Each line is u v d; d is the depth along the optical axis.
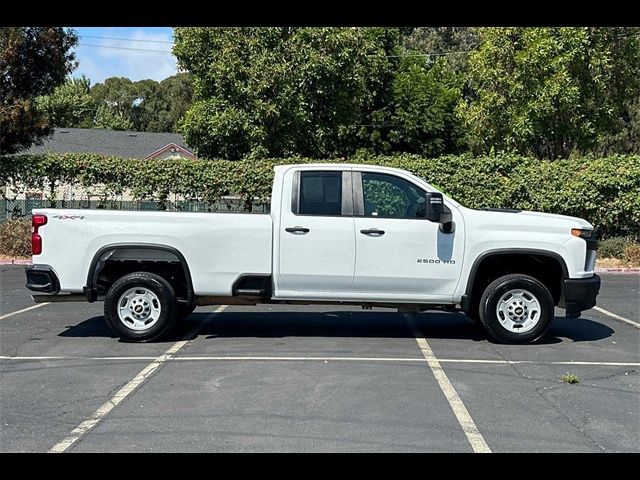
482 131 22.27
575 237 8.42
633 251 17.95
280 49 20.77
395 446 5.11
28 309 11.06
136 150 46.50
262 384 6.69
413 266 8.35
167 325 8.51
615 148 33.34
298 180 8.46
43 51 20.84
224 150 22.00
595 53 20.55
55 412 5.88
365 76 23.23
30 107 20.66
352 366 7.40
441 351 8.16
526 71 20.50
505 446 5.14
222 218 8.40
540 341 8.68
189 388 6.56
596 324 10.05
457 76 32.81
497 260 8.70
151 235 8.39
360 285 8.41
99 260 8.41
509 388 6.63
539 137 21.44
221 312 10.82
